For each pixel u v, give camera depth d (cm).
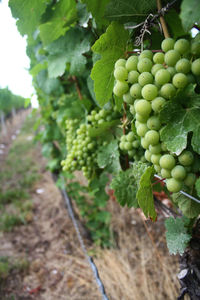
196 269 31
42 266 96
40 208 140
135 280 75
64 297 80
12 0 34
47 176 183
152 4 24
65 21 40
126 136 35
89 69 47
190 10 17
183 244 29
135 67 23
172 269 73
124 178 36
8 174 195
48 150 99
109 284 75
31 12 36
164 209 40
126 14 25
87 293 79
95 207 102
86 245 100
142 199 24
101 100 29
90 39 38
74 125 52
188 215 27
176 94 20
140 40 27
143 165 30
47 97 75
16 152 263
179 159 21
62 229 114
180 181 21
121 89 24
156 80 21
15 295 84
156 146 22
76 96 57
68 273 90
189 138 21
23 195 154
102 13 27
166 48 22
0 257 100
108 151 42
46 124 91
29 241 112
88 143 45
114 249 91
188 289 32
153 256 80
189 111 20
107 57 26
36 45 56
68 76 53
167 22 27
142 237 89
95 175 49
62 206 132
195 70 20
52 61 45
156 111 21
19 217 128
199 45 20
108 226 101
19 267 94
